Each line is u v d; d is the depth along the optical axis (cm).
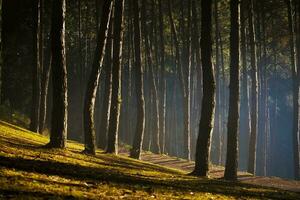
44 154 1822
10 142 2023
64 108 2095
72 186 1082
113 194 1057
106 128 3212
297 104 3534
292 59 3631
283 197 1595
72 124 5316
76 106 5528
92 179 1279
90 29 5684
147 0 5456
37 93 3553
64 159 1808
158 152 4356
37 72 3562
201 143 2088
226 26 5709
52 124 2095
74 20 5684
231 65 2186
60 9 2048
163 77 4762
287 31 5309
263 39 5012
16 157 1489
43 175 1175
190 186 1533
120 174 1617
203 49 2067
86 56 5450
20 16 5084
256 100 3459
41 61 3747
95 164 1900
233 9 2189
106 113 3203
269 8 5122
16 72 5003
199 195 1297
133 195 1088
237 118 2175
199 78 4738
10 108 4144
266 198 1484
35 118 3547
